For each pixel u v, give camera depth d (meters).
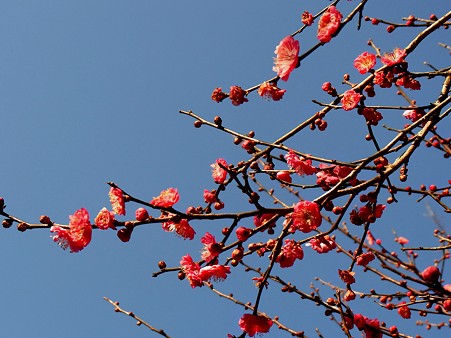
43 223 3.23
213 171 3.80
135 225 3.03
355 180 3.73
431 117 3.47
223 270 3.33
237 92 3.87
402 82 3.85
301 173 3.64
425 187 4.74
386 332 4.05
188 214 3.04
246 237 3.29
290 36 3.46
